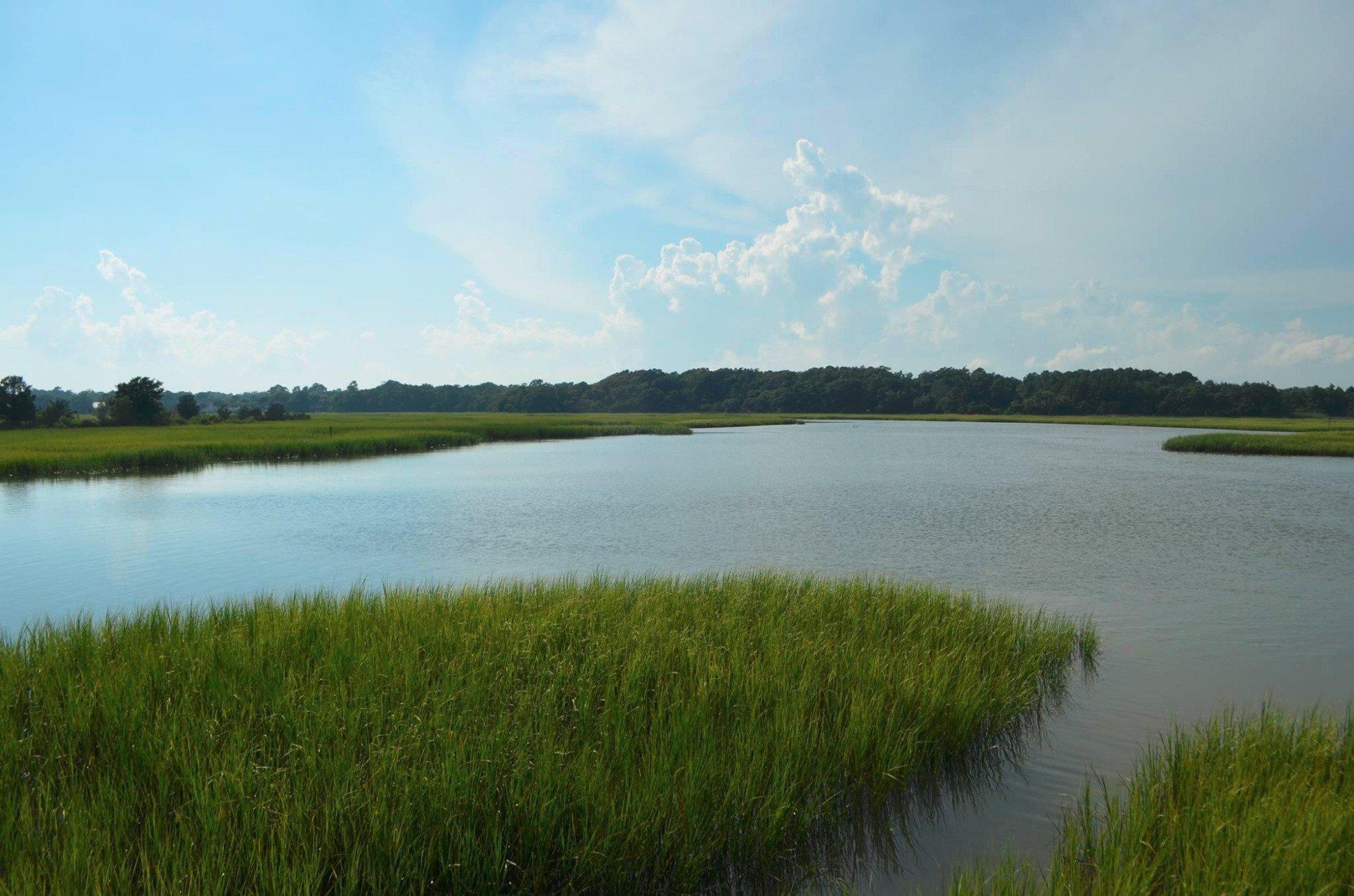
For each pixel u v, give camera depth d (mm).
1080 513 28906
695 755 7238
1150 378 186500
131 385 88562
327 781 6609
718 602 12898
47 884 5512
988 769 8398
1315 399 155125
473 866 5945
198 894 5387
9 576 19047
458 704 8102
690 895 6188
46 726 7875
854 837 7133
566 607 11719
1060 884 5559
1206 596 16750
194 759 7008
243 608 12406
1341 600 16375
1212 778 6926
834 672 9422
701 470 46438
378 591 17047
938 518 27938
